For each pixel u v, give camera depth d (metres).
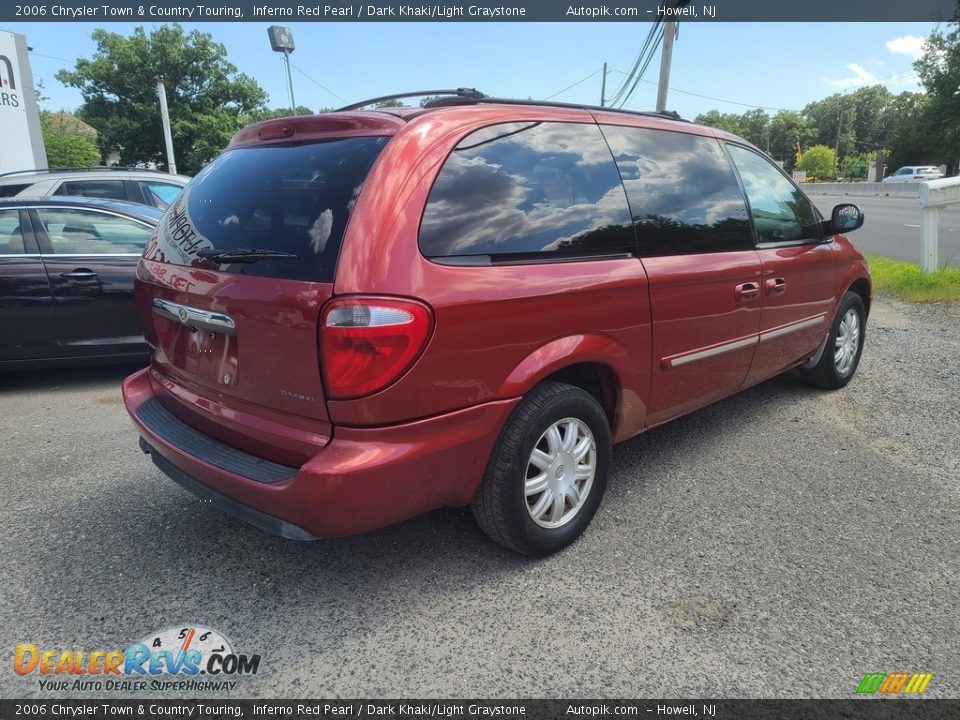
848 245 4.80
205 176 2.95
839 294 4.64
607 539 3.00
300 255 2.27
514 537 2.68
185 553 2.92
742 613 2.48
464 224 2.40
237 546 2.98
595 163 2.94
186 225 2.81
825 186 44.97
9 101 13.55
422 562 2.84
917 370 5.45
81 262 5.22
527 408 2.61
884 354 5.98
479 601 2.58
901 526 3.07
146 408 3.04
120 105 35.50
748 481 3.55
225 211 2.64
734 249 3.59
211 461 2.50
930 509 3.22
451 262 2.32
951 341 6.38
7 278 5.04
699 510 3.25
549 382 2.75
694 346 3.34
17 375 5.89
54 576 2.76
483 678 2.20
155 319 2.93
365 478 2.18
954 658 2.25
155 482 3.62
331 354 2.14
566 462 2.82
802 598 2.56
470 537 3.03
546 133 2.80
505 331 2.44
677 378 3.31
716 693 2.12
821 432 4.21
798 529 3.06
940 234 16.59
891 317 7.60
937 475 3.58
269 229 2.43
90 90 35.06
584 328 2.73
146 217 5.57
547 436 2.73
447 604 2.57
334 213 2.27
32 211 5.17
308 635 2.41
